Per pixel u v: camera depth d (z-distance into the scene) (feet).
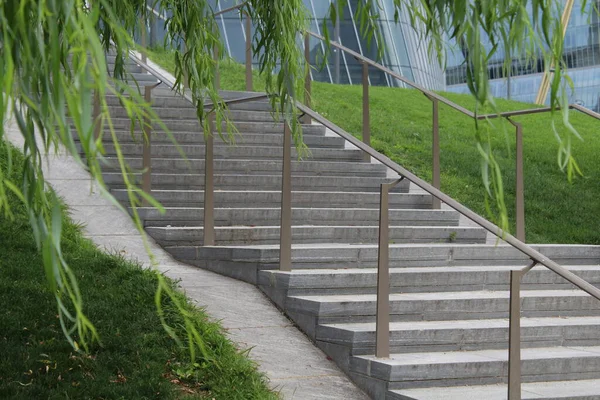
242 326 20.77
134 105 6.57
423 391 17.70
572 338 21.25
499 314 21.85
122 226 27.12
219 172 30.50
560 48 10.00
